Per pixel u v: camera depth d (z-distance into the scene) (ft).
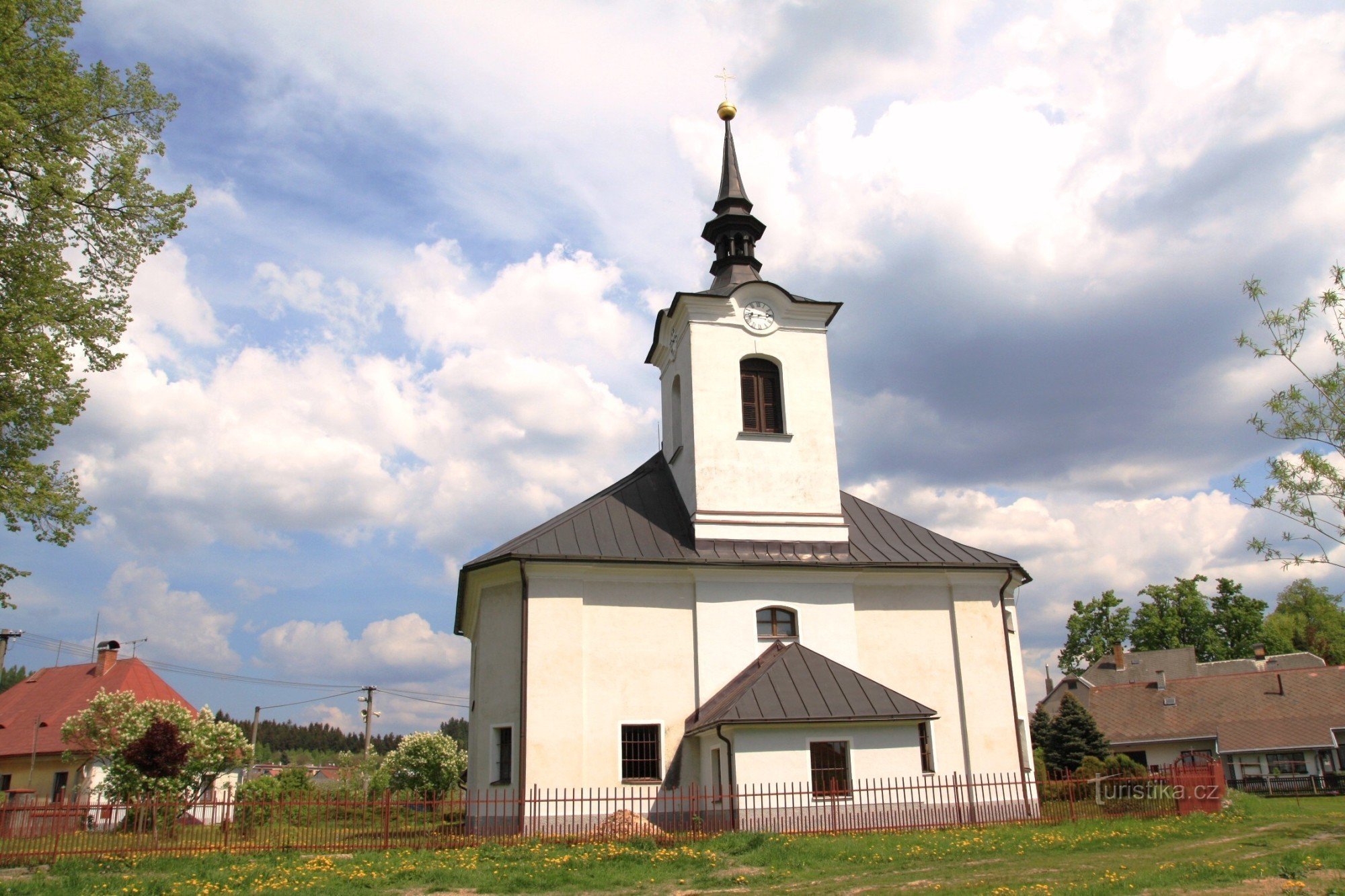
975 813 88.22
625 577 90.17
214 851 67.10
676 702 87.66
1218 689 195.52
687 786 85.30
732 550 93.81
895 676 93.35
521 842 72.43
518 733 84.17
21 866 63.36
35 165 72.49
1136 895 45.34
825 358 103.60
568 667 85.46
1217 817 84.17
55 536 76.95
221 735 121.80
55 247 74.13
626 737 86.12
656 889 53.57
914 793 80.07
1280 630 282.56
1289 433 58.75
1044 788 97.19
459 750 171.01
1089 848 66.23
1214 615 246.06
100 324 78.89
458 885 55.21
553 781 82.17
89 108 78.18
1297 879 47.16
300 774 121.08
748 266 112.06
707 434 97.81
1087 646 258.16
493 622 89.51
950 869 57.93
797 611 92.89
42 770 160.97
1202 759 183.73
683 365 103.81
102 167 78.43
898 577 96.37
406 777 162.09
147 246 81.71
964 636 95.50
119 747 115.75
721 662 89.56
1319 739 173.17
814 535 96.53
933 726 92.38
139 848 66.23
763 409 101.76
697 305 102.17
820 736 79.77
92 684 175.32
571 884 55.26
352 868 60.64
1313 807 105.09
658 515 98.89
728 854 64.54
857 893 49.85
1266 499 58.18
